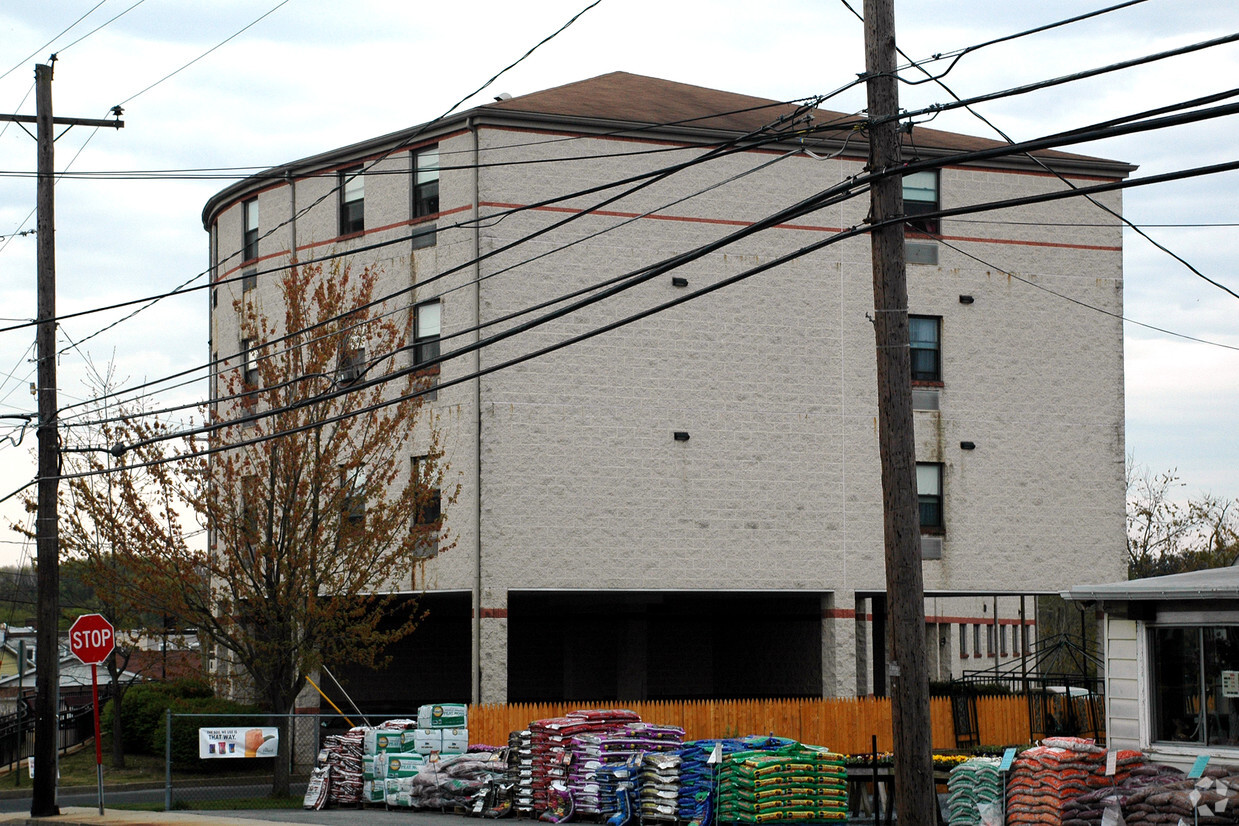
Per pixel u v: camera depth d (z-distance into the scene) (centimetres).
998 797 1756
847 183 1535
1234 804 1575
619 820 2100
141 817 2377
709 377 3375
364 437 2962
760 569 3369
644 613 3584
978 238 3638
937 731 3206
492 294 3238
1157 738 1788
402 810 2486
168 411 2514
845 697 3369
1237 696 1703
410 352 3334
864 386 3500
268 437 2375
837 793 2011
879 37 1558
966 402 3581
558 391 3266
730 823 1966
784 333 3444
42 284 2628
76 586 7369
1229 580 1766
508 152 3281
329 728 3684
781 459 3416
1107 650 1848
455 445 3244
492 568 3178
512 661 3878
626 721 2327
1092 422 3688
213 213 3956
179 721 3291
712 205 3403
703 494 3344
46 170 2653
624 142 3344
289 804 2655
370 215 3466
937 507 3538
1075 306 3700
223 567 3247
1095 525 3659
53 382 2603
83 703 5250
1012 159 3672
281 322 3578
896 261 1527
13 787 3262
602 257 3316
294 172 3609
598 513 3266
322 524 2872
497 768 2358
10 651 6612
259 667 2834
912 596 1492
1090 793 1694
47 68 2664
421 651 3862
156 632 2939
